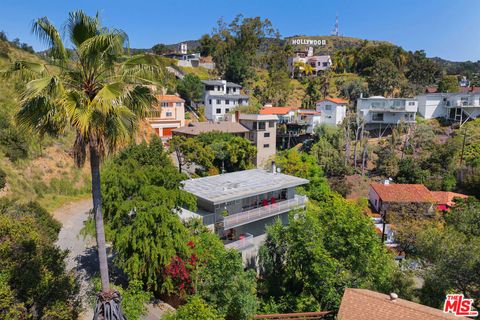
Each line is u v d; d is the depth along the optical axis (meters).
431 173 48.69
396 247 30.00
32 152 35.84
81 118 9.84
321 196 42.31
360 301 15.00
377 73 92.25
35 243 15.27
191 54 110.62
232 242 24.11
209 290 18.62
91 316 17.00
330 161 51.03
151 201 19.08
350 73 110.12
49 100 9.80
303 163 46.09
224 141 46.75
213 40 125.56
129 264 18.22
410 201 37.03
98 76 11.20
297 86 103.25
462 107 64.31
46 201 32.75
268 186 27.41
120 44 10.59
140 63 11.36
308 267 20.55
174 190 20.75
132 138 11.47
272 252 24.34
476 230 25.81
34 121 10.33
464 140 50.84
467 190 44.09
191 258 19.33
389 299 14.92
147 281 18.84
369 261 20.12
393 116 66.56
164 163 36.34
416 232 27.92
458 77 118.19
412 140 55.97
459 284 18.38
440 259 18.94
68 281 15.39
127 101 11.40
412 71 106.44
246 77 101.81
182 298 18.81
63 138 41.12
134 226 18.67
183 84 79.75
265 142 55.44
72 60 10.84
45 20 10.21
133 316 15.55
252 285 20.02
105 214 19.73
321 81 101.12
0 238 14.60
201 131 51.50
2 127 34.78
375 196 40.25
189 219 22.72
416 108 65.94
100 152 10.80
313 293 20.77
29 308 13.70
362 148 55.66
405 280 20.80
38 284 13.64
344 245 20.77
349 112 68.25
